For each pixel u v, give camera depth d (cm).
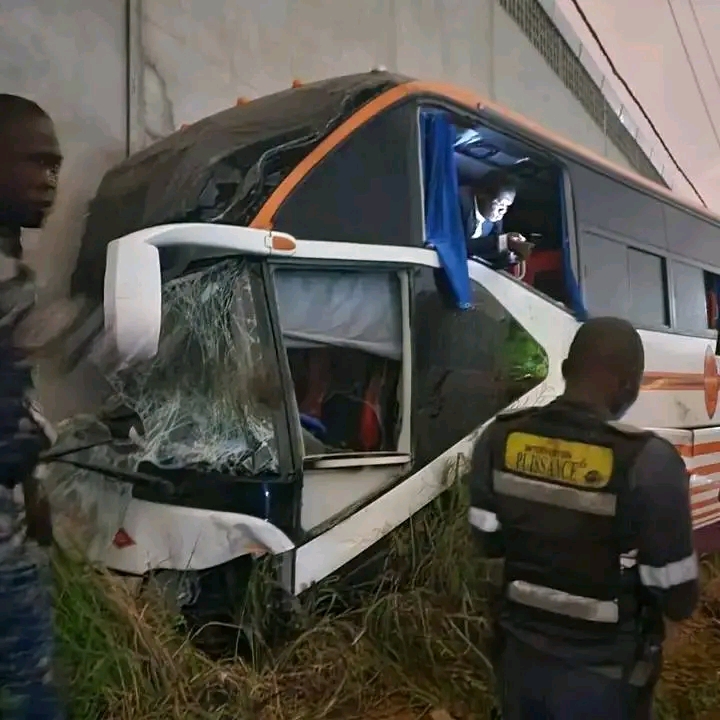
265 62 739
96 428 363
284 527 371
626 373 254
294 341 397
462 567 402
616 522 234
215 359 380
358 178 422
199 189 395
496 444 263
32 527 252
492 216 571
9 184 271
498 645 265
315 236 400
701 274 779
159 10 623
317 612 387
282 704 350
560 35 1435
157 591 365
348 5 862
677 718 379
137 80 603
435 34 1035
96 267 462
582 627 242
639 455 234
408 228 439
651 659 244
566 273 572
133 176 477
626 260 650
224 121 461
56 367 343
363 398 420
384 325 429
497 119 521
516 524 253
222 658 365
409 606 396
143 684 325
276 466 373
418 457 427
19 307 261
